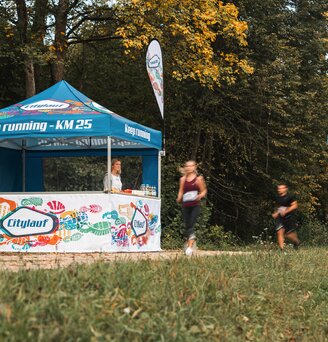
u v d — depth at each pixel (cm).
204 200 2478
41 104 1474
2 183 1791
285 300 948
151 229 1584
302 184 2991
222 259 1106
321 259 1402
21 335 531
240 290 908
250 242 2952
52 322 580
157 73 1770
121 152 1772
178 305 737
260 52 2761
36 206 1394
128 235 1450
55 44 2422
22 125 1395
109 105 2911
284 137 2850
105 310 641
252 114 2808
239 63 2441
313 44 2886
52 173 1867
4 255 1275
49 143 1830
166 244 2086
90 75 3062
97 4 2570
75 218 1381
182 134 2720
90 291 698
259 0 2747
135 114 2783
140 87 2819
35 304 607
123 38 2327
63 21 2423
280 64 2673
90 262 904
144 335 624
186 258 1035
